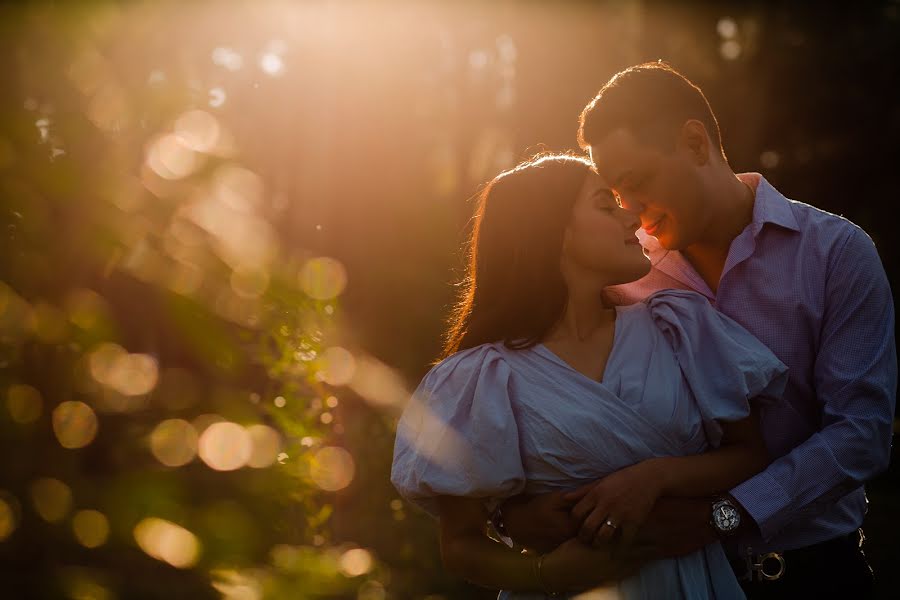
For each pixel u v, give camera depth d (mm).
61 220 812
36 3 810
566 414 1932
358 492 4383
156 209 810
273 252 889
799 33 16391
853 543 2357
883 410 2148
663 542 1933
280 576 805
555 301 2039
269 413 1180
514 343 2047
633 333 2049
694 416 1975
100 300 816
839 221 2297
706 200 2305
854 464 2086
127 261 810
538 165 2104
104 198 798
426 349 6582
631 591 1942
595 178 2088
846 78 16203
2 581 687
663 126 2273
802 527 2246
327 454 1243
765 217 2285
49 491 712
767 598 2256
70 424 751
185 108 837
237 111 1072
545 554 1941
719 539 1979
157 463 754
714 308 2330
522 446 1965
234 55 961
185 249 825
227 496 778
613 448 1920
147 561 719
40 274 805
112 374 786
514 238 2049
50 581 682
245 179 844
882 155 16281
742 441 2047
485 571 1985
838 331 2213
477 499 2070
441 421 1992
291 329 987
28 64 817
